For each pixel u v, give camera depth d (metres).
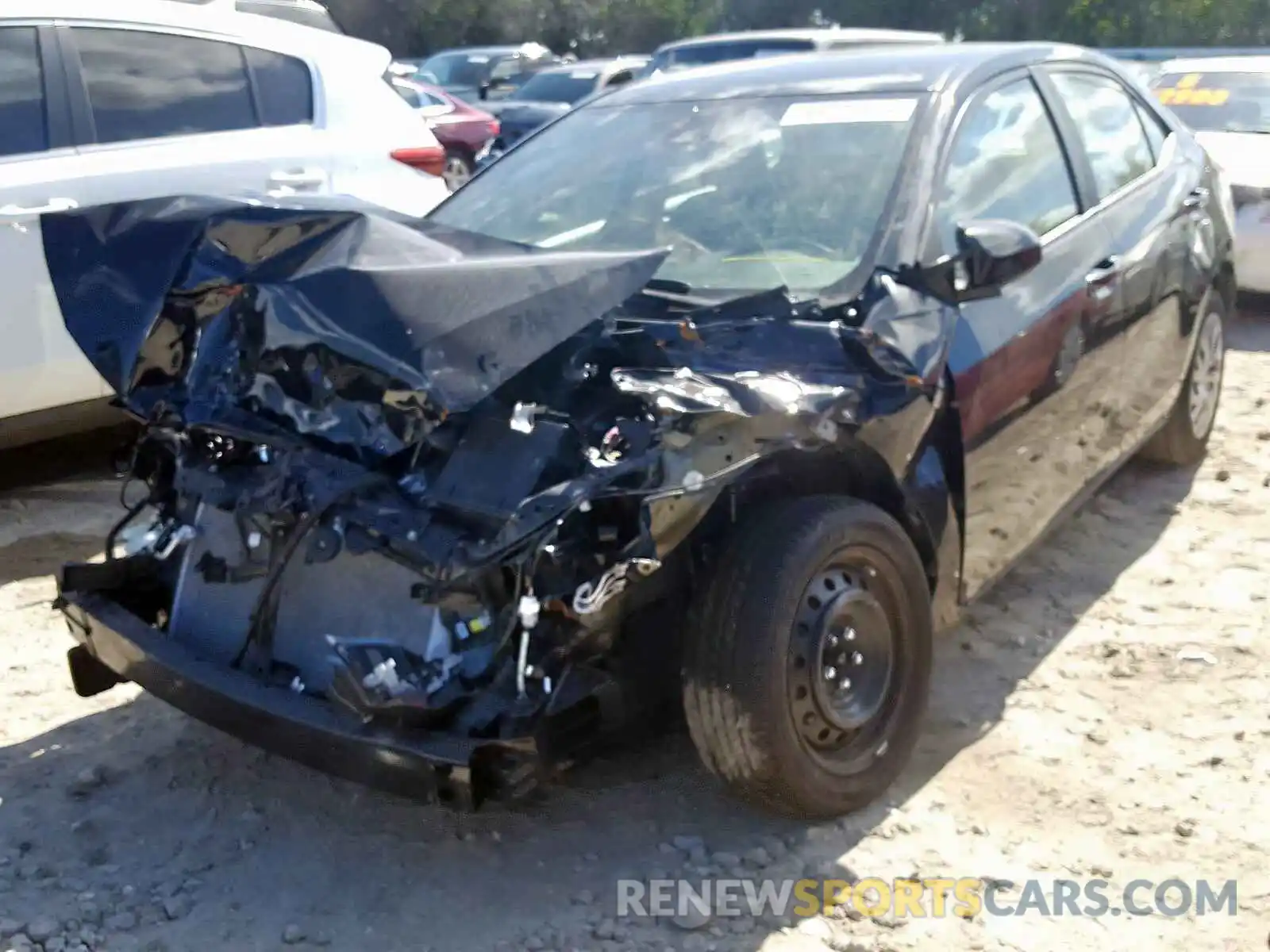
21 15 5.39
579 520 2.91
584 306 3.08
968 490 3.71
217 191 5.76
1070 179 4.59
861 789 3.38
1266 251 8.61
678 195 4.09
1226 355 8.15
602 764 3.68
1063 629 4.49
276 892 3.22
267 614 3.29
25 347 5.36
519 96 16.52
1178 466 5.95
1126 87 5.34
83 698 4.13
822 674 3.22
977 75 4.29
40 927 3.07
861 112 4.11
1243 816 3.42
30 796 3.63
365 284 3.08
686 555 3.19
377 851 3.38
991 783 3.59
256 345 3.29
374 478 3.12
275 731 3.05
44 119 5.43
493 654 2.96
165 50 5.80
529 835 3.41
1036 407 4.04
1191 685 4.09
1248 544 5.17
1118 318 4.56
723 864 3.26
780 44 12.20
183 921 3.12
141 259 3.55
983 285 3.60
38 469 6.20
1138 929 3.02
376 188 6.29
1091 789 3.55
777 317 3.45
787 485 3.37
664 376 3.14
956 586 3.75
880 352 3.38
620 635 3.05
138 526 3.84
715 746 3.16
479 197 4.54
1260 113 9.54
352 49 6.52
